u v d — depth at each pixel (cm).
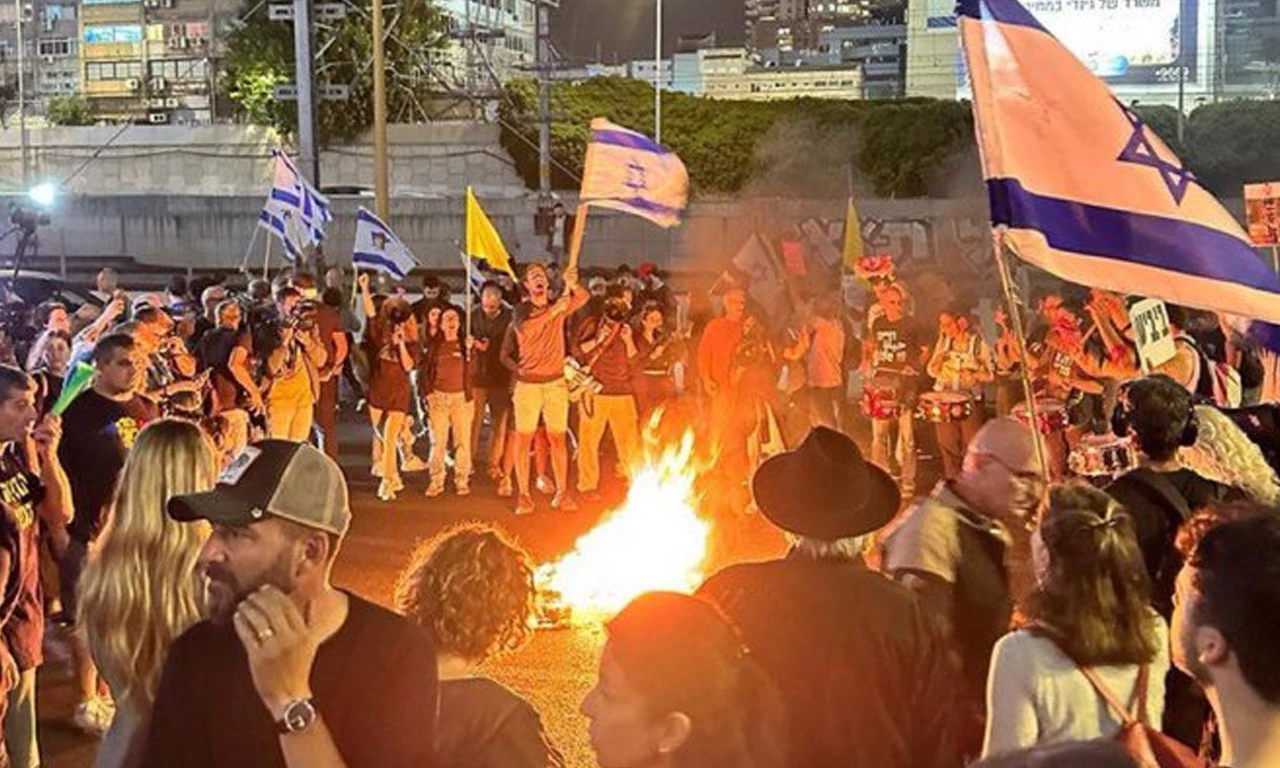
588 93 4603
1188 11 6756
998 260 525
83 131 4662
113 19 7412
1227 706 251
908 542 462
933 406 1417
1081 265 523
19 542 605
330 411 1563
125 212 4291
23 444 658
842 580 402
